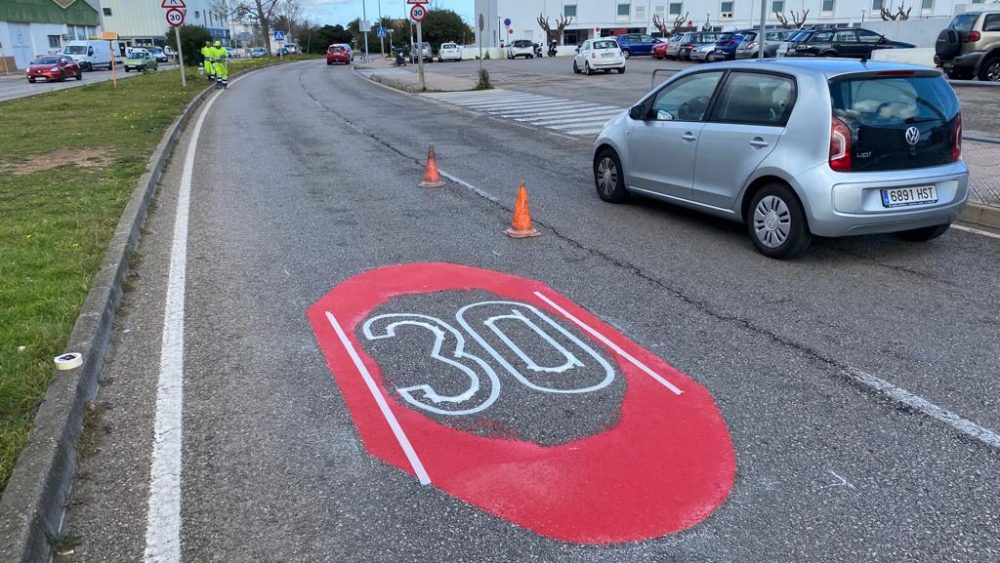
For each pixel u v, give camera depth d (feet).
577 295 18.63
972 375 14.06
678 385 13.85
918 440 11.96
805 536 9.82
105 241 22.20
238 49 362.53
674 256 21.89
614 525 10.07
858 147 19.52
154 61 160.56
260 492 10.88
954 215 20.97
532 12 233.55
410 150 43.65
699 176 23.85
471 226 25.67
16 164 36.50
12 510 9.61
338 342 15.90
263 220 26.66
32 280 18.31
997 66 63.67
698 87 24.44
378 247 23.06
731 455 11.63
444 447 11.92
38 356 14.16
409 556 9.54
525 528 10.02
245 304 18.25
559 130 52.21
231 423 12.73
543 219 26.63
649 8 233.96
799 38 94.84
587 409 13.01
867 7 232.53
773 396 13.41
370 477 11.18
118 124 53.16
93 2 270.46
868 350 15.23
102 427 12.64
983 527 9.94
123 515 10.43
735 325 16.61
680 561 9.39
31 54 189.88
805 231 20.51
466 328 16.55
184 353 15.49
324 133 51.70
